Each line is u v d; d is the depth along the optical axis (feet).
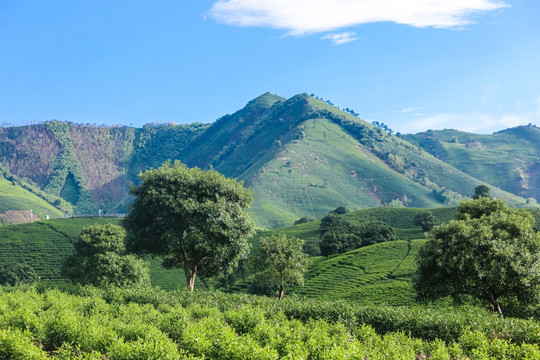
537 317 125.08
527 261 113.39
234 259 156.56
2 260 397.80
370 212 588.09
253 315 83.61
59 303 99.71
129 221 154.30
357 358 56.85
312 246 417.28
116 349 58.44
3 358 61.72
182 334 72.84
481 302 138.62
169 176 150.20
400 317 84.69
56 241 445.37
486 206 153.89
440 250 123.44
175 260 165.78
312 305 96.07
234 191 151.53
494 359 59.52
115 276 221.66
